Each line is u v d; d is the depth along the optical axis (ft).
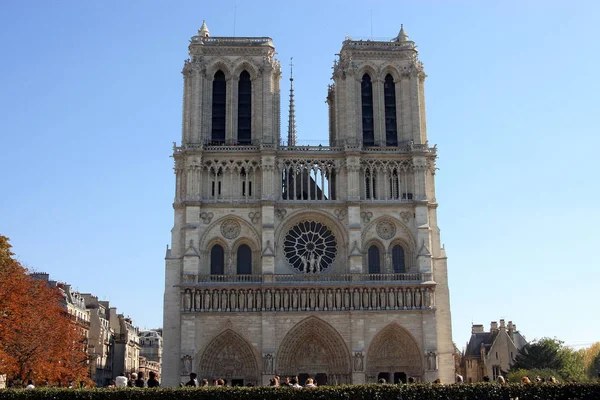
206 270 426.92
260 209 434.30
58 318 379.96
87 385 425.69
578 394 213.46
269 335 408.67
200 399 206.69
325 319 415.44
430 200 451.12
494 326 602.85
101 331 612.70
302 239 439.22
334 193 446.60
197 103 444.55
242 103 460.14
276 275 420.77
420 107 463.42
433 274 438.40
